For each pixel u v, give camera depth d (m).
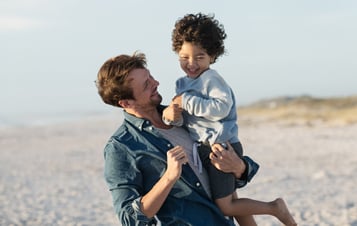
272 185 15.52
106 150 3.73
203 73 3.74
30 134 42.00
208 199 3.71
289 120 43.84
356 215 11.17
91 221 11.52
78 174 19.25
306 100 57.19
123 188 3.61
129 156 3.66
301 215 11.35
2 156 26.73
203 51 3.75
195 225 3.63
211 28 3.75
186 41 3.76
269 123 42.28
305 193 14.09
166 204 3.67
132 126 3.73
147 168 3.64
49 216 12.22
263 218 10.59
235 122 3.79
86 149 28.30
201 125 3.72
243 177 3.81
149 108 3.76
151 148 3.65
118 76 3.65
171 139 3.72
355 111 44.12
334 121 39.66
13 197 15.02
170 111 3.65
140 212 3.52
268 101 61.53
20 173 20.16
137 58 3.73
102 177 18.28
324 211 11.67
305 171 18.14
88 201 13.99
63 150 28.42
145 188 3.67
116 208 3.61
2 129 50.94
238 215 3.88
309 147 25.83
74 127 49.66
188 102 3.65
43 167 21.69
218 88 3.67
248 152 24.91
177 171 3.45
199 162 3.70
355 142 27.00
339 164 19.52
